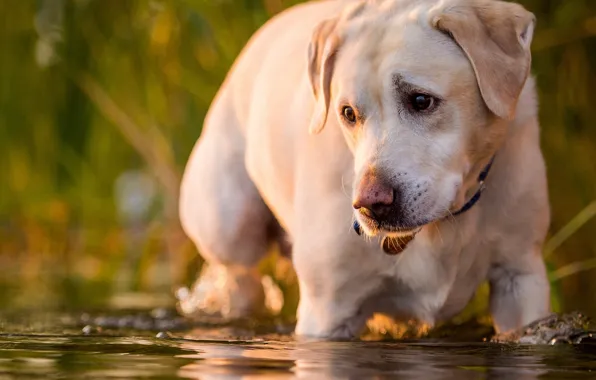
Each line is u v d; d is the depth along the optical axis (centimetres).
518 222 405
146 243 716
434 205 355
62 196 852
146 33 706
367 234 367
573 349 362
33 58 792
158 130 704
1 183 860
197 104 659
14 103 812
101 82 745
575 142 591
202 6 609
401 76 357
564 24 575
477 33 361
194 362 322
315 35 395
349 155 393
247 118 481
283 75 445
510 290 422
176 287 656
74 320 485
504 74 359
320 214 404
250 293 535
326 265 404
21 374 299
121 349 353
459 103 359
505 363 327
